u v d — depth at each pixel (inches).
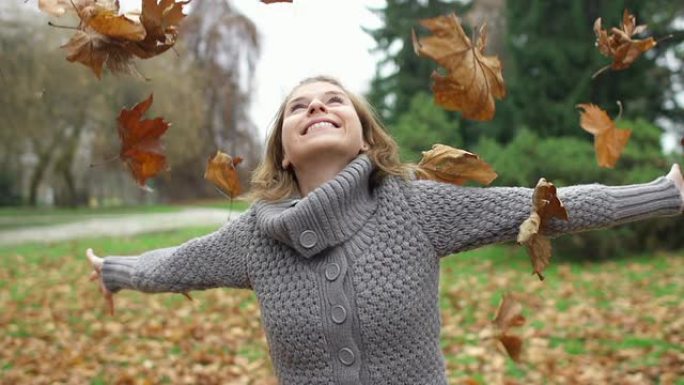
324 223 64.1
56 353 192.9
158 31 53.4
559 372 158.2
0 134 660.7
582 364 165.0
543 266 58.8
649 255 346.9
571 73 426.0
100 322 235.5
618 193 62.9
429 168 69.6
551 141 347.3
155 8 52.2
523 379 155.8
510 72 466.0
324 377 64.4
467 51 52.1
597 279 286.4
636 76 423.5
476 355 176.4
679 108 572.7
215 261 73.6
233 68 1037.8
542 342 185.0
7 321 238.7
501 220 63.9
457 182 68.9
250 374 170.1
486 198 65.2
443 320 222.2
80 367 177.5
